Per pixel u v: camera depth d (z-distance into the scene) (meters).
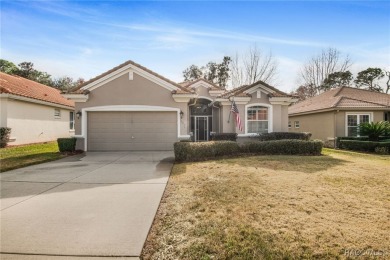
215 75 42.12
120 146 13.48
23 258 3.02
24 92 16.80
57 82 46.41
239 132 15.49
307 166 8.46
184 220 4.11
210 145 10.65
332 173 7.38
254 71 35.66
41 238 3.52
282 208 4.53
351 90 22.23
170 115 13.65
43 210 4.62
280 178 6.74
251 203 4.80
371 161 9.95
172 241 3.46
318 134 20.27
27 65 42.78
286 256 3.02
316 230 3.63
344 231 3.60
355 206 4.65
